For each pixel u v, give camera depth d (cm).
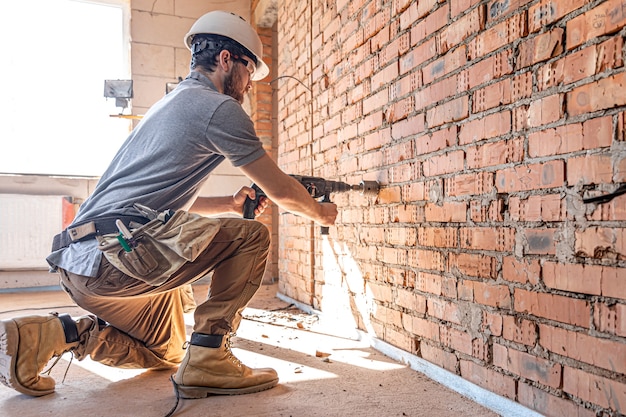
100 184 156
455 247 166
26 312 314
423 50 184
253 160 151
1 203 418
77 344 166
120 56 474
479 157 154
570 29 123
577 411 120
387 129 209
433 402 152
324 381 171
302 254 314
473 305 157
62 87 455
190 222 142
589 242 117
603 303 114
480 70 154
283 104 362
